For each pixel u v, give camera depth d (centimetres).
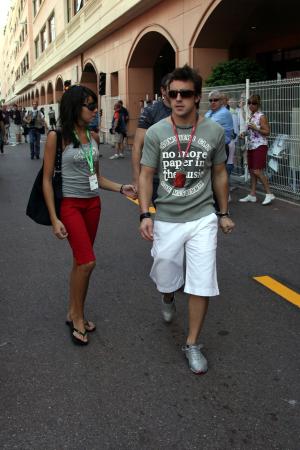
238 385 312
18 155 1825
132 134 2011
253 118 820
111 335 382
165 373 327
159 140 322
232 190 967
